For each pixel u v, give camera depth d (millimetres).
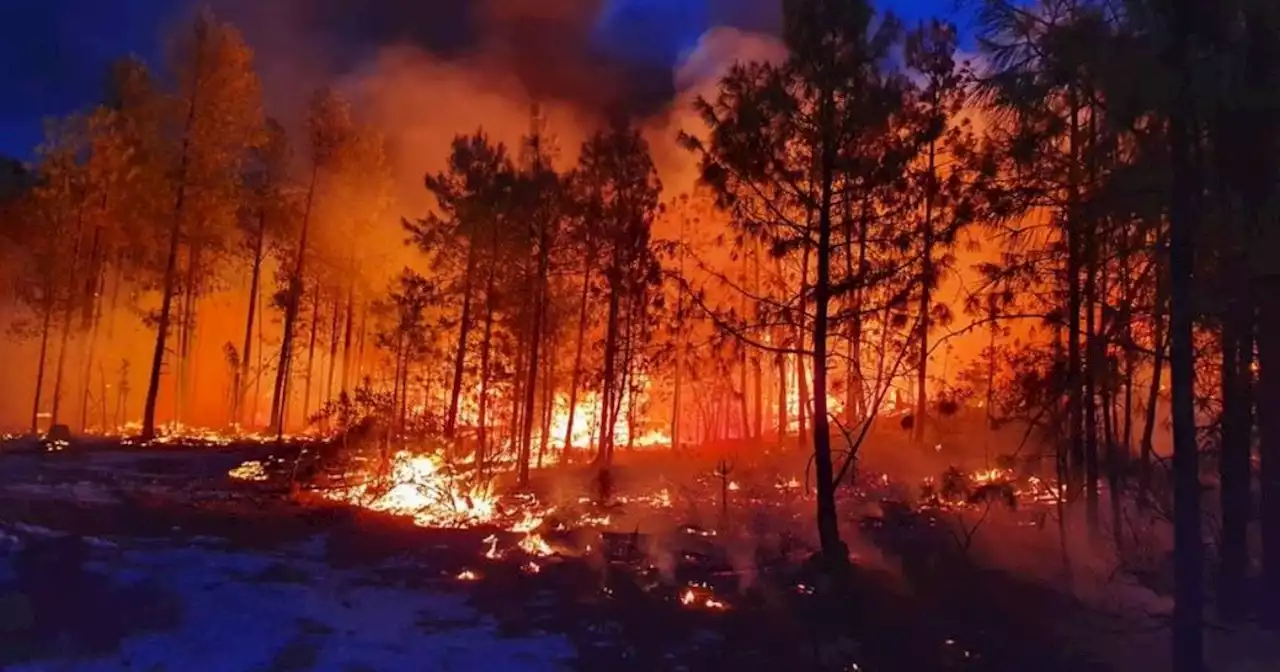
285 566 12430
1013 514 14953
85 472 23391
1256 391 8922
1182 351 7480
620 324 27984
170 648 8438
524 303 26047
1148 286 9133
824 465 12891
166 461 27188
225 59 35062
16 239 39406
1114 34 7539
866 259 12961
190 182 34750
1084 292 10312
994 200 9883
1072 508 13430
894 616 10625
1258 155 7488
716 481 23219
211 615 9617
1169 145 7473
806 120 12883
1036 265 10688
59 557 11062
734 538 16016
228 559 12602
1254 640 8617
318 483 22812
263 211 38906
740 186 13227
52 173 35656
